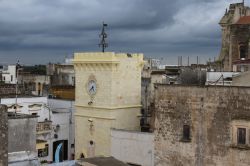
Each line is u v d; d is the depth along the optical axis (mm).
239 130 36125
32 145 37188
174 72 71250
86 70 53250
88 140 53031
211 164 37750
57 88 75000
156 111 41625
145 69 82750
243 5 62844
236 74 41156
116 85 51219
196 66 73562
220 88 36969
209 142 37812
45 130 56625
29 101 57594
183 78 45688
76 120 54375
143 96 63875
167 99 40688
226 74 43312
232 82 39094
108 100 51062
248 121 35406
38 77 90688
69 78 87562
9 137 35500
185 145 39438
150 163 44031
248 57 57719
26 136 36719
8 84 69938
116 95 51250
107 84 51156
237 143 36250
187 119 39250
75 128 54656
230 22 63125
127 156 46531
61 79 88562
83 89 53656
